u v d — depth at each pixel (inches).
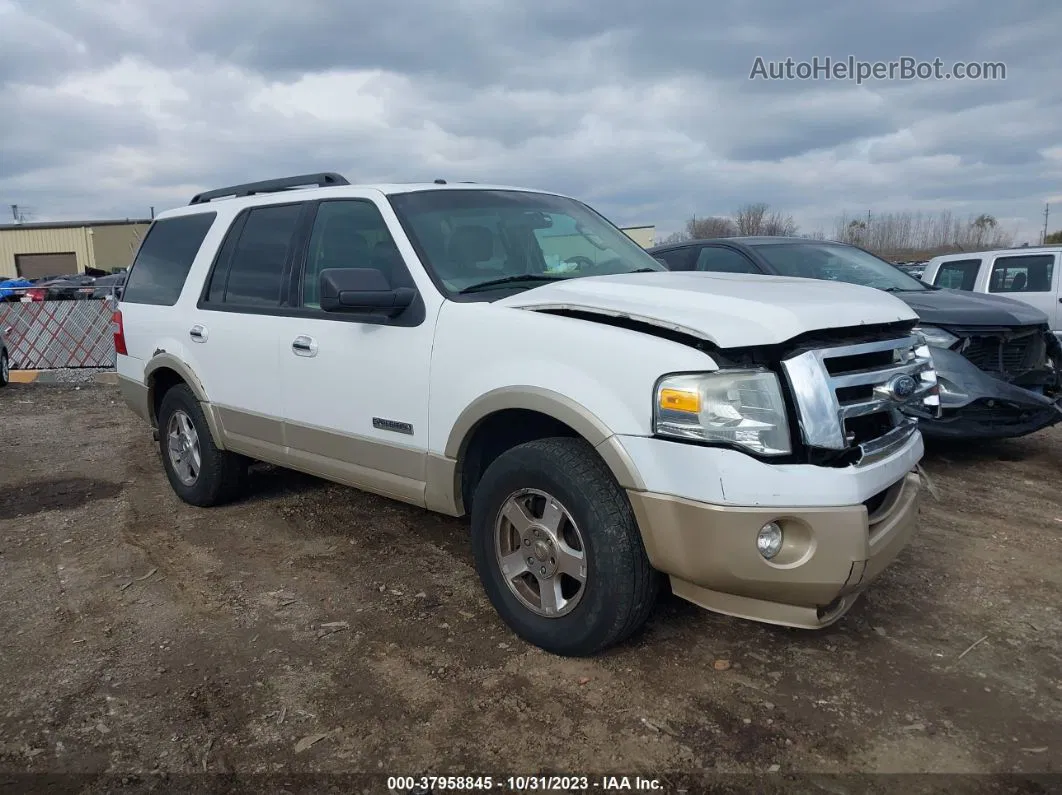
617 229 185.6
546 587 124.0
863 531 104.1
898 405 118.0
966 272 412.8
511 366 123.6
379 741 106.4
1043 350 230.4
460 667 124.0
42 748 106.3
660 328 112.1
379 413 147.6
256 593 153.3
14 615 146.6
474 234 153.4
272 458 175.9
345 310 137.4
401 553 171.5
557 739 106.1
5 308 539.5
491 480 128.8
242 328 178.4
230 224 191.8
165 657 129.5
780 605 108.3
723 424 104.2
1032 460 235.6
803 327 107.3
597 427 111.8
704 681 119.0
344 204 162.2
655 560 110.4
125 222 2057.1
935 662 124.3
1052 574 156.3
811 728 107.5
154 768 101.8
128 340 221.8
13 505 215.5
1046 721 108.5
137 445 290.2
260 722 111.0
